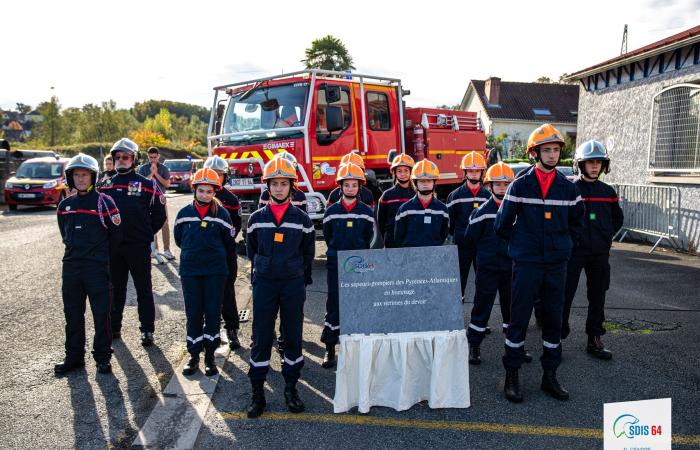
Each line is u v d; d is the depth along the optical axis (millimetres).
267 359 3883
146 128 60062
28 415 3811
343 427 3676
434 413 3885
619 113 11867
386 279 4008
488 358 4938
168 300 6770
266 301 3867
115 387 4277
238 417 3818
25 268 8445
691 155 9766
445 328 3998
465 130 10539
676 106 10148
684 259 9055
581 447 3389
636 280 7621
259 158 8023
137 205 5102
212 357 4527
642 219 10719
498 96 38750
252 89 8336
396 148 9133
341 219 4938
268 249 3893
